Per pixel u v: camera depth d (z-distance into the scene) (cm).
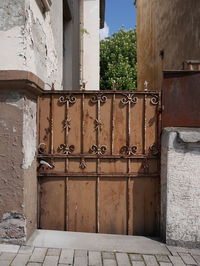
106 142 347
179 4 629
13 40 287
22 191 293
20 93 290
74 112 346
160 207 343
